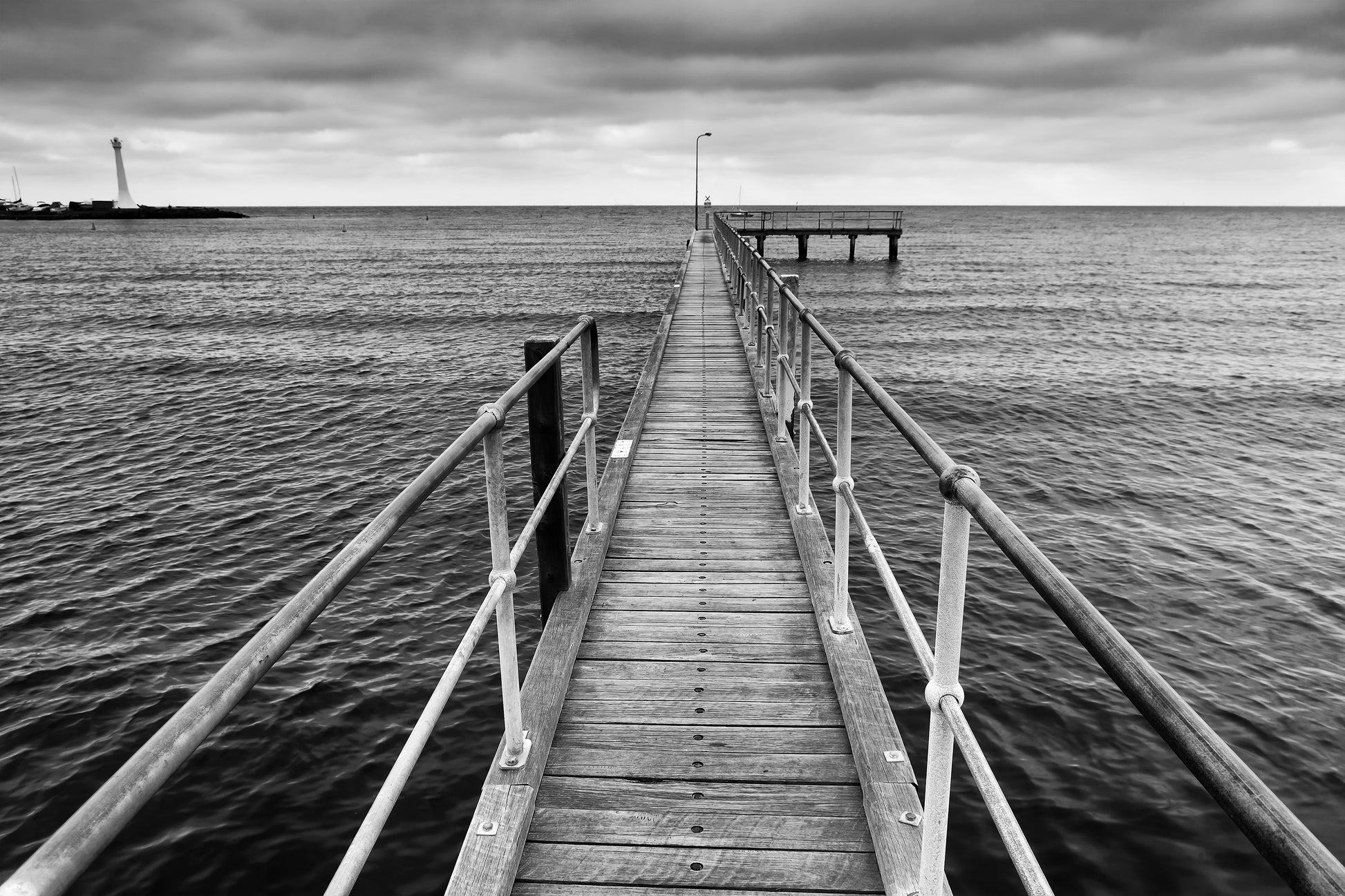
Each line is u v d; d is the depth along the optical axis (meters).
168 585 8.24
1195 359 21.41
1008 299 36.00
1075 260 61.84
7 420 15.02
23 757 5.72
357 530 9.61
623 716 3.18
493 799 2.60
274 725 5.94
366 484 11.30
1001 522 1.39
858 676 3.25
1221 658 6.83
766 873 2.42
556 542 3.82
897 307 33.38
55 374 19.39
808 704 3.25
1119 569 8.50
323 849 4.87
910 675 6.51
